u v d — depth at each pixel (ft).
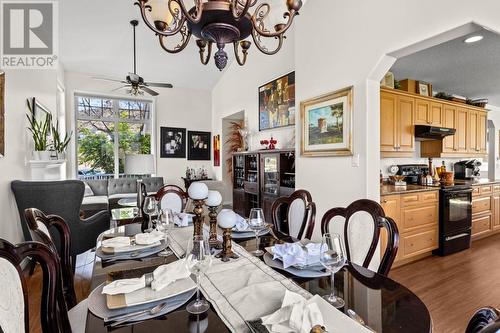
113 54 18.17
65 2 13.34
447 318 6.92
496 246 12.66
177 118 23.50
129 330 2.63
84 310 4.06
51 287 3.05
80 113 20.51
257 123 17.35
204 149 24.61
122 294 3.14
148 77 21.44
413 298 3.22
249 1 4.37
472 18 5.99
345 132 9.14
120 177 21.89
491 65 12.61
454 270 9.91
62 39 15.99
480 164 17.19
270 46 15.94
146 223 7.05
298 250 4.33
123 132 22.00
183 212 8.32
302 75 11.18
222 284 3.53
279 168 13.76
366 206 5.18
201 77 22.43
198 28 5.22
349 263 4.41
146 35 16.58
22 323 2.55
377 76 8.45
